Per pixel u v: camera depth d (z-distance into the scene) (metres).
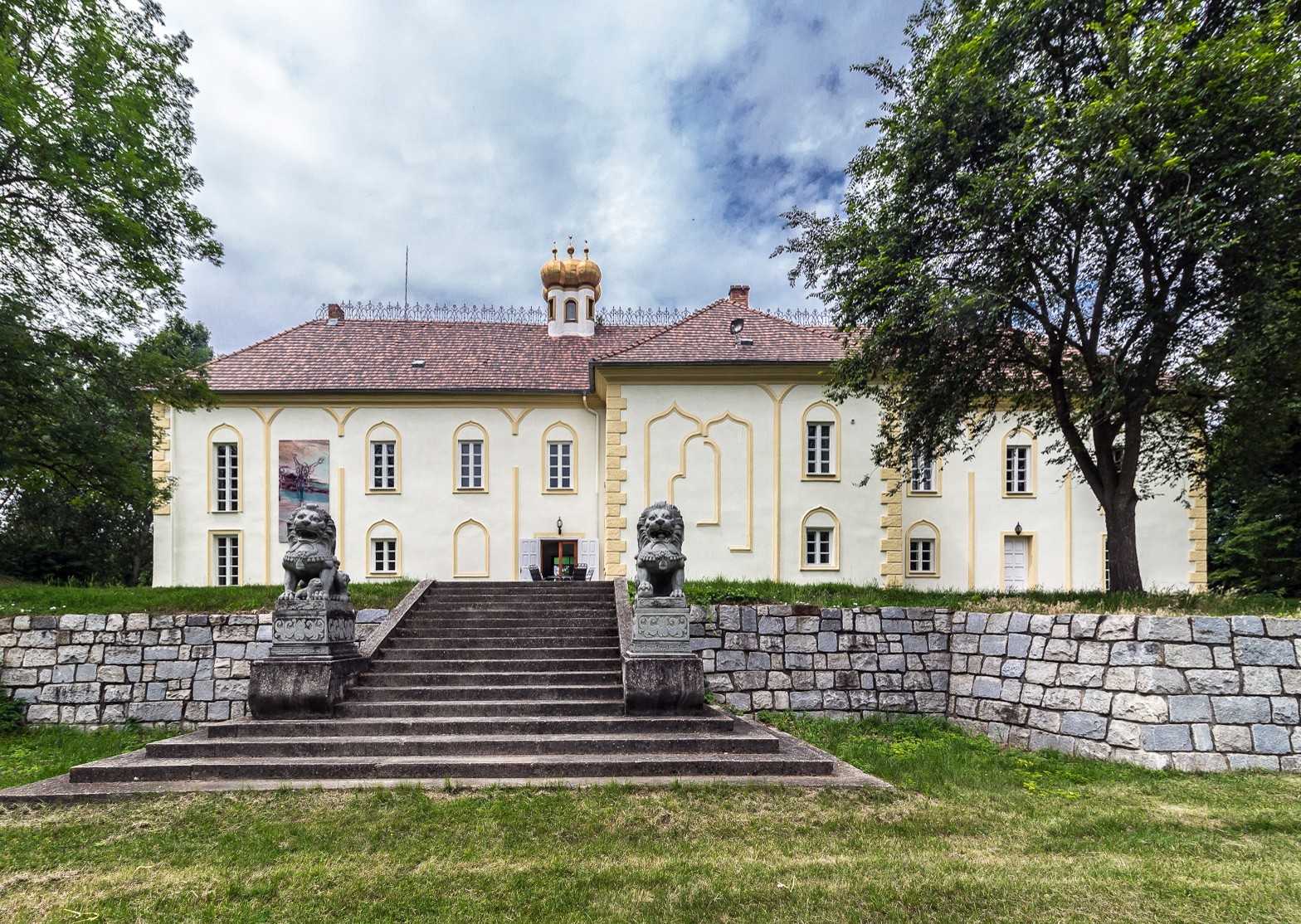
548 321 26.33
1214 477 17.17
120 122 13.29
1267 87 8.30
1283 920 4.07
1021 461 21.33
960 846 5.32
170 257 14.84
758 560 18.61
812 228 13.37
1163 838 5.50
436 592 14.05
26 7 12.77
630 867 4.86
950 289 10.73
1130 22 9.12
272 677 8.30
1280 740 7.77
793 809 6.12
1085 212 9.59
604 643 11.23
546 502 21.78
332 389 21.30
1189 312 9.94
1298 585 20.30
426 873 4.77
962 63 10.72
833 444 19.00
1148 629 8.16
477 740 7.52
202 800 6.25
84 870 4.88
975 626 10.40
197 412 21.20
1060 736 8.80
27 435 13.39
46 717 11.02
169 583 20.75
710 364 18.56
